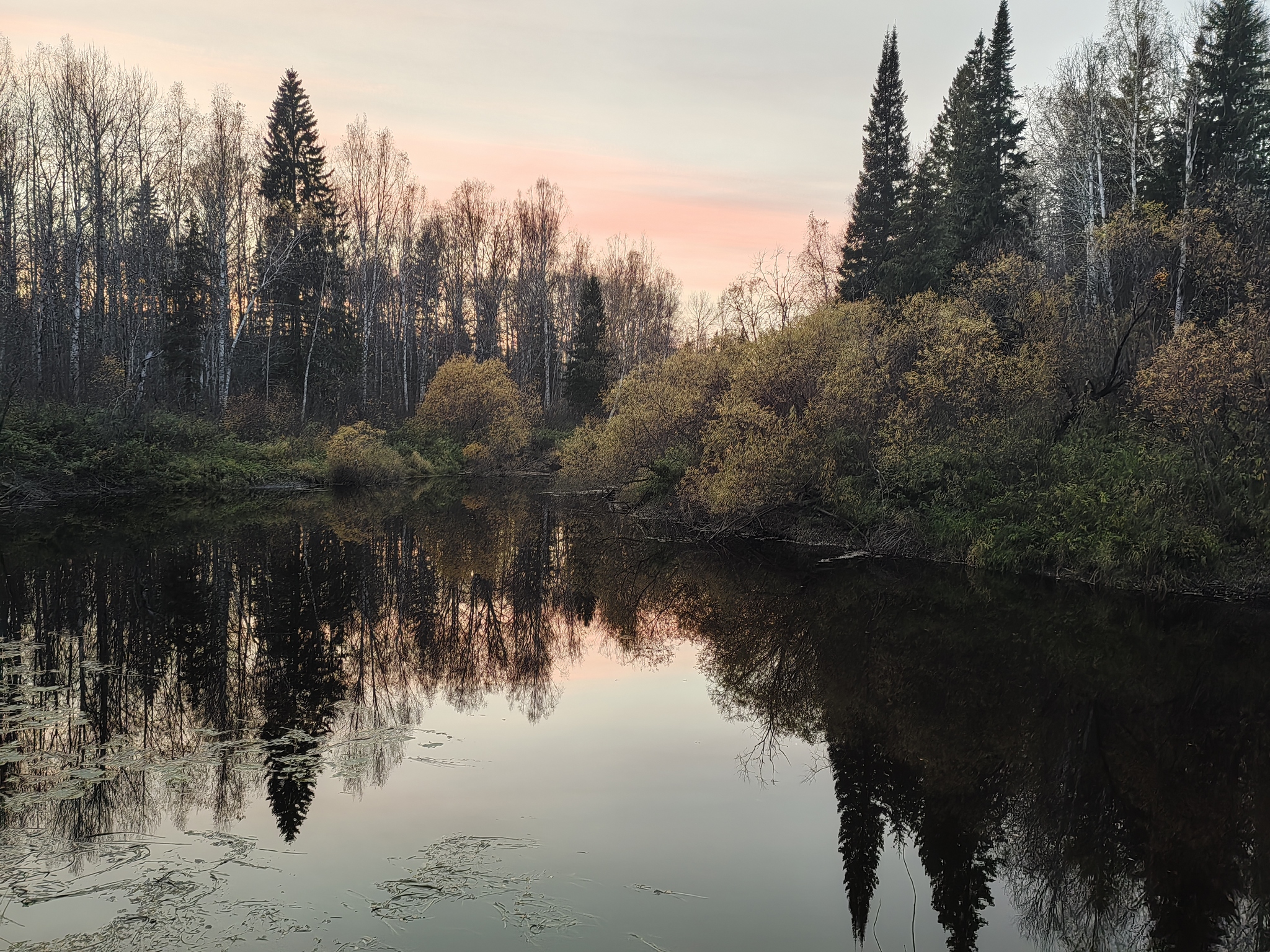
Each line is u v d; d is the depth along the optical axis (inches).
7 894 193.5
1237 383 566.9
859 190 1577.3
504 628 491.8
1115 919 204.7
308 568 642.8
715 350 914.1
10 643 420.8
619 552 770.2
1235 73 931.3
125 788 257.1
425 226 2039.9
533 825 239.9
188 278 1355.8
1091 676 402.9
